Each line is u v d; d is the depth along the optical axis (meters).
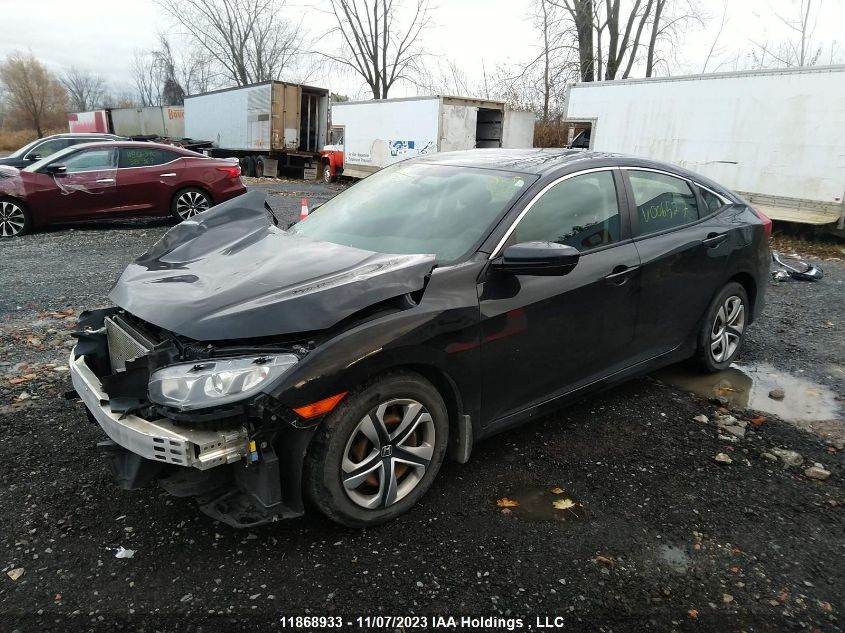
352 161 21.84
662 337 3.92
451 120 17.98
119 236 9.88
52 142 14.72
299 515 2.46
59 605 2.22
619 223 3.61
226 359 2.32
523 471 3.18
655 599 2.33
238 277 2.81
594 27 25.08
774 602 2.33
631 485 3.08
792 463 3.32
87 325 3.15
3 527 2.62
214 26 45.00
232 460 2.28
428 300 2.71
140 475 2.44
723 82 12.00
